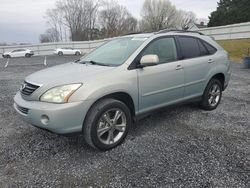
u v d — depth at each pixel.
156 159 3.32
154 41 4.21
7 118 5.07
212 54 5.23
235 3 47.06
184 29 5.02
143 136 4.07
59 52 35.38
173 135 4.12
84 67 3.88
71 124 3.20
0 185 2.79
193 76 4.72
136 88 3.78
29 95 3.40
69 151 3.57
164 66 4.17
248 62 13.83
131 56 3.87
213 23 45.91
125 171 3.05
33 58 28.23
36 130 4.37
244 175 2.95
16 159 3.36
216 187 2.73
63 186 2.77
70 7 65.12
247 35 24.22
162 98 4.22
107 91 3.42
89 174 2.99
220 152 3.53
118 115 3.63
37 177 2.94
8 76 11.80
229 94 7.14
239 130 4.35
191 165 3.17
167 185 2.77
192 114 5.18
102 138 3.56
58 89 3.20
